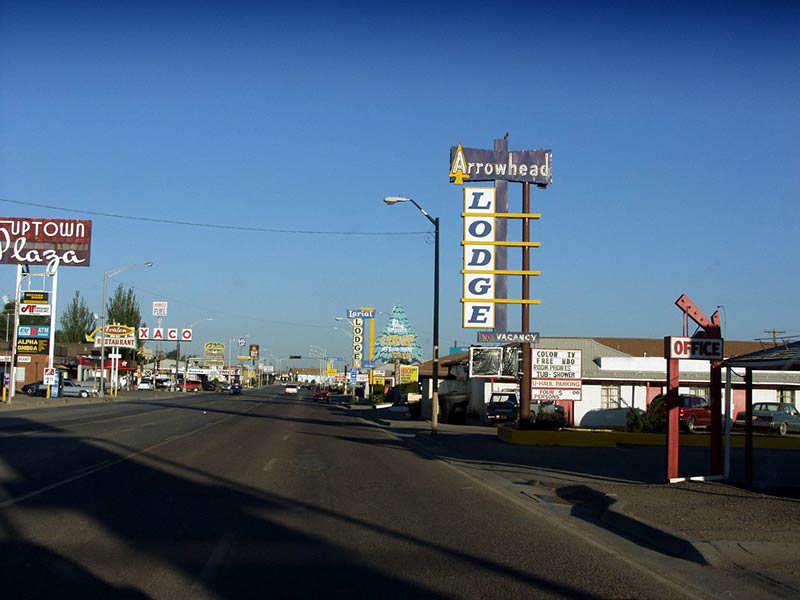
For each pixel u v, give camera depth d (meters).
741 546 9.45
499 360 33.31
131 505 12.28
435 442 28.42
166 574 8.13
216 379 163.50
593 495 14.28
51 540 9.60
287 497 13.66
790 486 15.53
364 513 12.23
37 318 105.56
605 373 40.97
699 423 35.34
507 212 28.08
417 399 59.03
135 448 21.77
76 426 30.45
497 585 7.94
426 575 8.31
